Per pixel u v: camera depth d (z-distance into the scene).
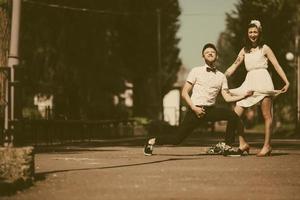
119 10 39.88
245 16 50.53
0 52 16.06
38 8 34.03
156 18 58.31
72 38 35.69
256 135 39.38
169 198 7.82
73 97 37.94
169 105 91.94
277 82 43.09
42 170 10.71
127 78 58.31
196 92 13.16
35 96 37.72
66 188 8.71
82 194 8.21
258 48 13.27
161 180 9.37
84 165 11.55
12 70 9.99
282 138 30.83
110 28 39.62
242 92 13.33
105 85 40.78
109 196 8.02
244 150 13.42
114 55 44.62
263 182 9.16
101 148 18.50
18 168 9.35
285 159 12.48
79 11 35.50
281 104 52.44
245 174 10.02
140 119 50.91
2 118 9.98
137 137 35.66
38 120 22.62
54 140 25.89
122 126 40.97
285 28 48.25
